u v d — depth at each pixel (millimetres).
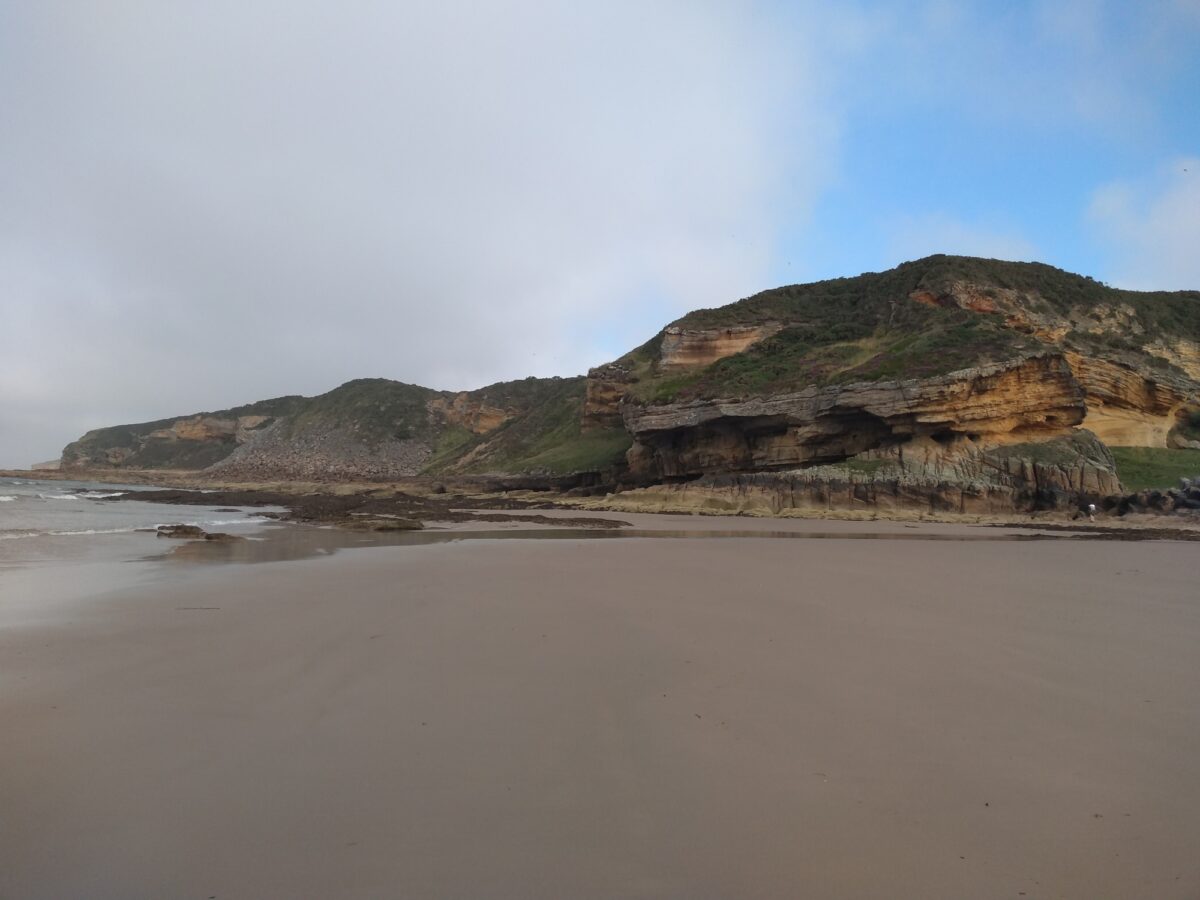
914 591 12406
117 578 13461
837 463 43469
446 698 6414
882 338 56375
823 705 6250
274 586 12555
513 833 4102
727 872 3727
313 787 4656
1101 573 15414
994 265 63375
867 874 3709
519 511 44094
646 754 5199
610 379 80812
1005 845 3994
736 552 19281
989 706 6246
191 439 154000
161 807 4383
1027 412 40969
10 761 4992
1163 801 4520
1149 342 56875
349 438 136625
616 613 10156
